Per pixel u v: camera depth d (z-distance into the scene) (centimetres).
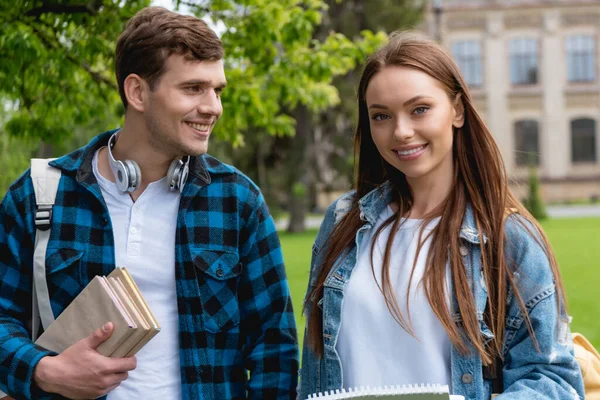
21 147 1276
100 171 239
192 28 221
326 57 681
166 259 235
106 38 561
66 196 237
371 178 243
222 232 241
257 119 693
